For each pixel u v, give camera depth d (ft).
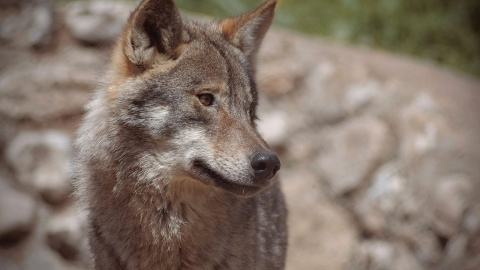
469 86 49.03
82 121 25.18
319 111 48.52
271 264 27.04
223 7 54.29
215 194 23.58
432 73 50.39
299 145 47.85
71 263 43.09
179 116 22.89
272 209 28.02
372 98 47.55
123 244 23.80
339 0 58.85
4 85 46.14
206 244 23.71
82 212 25.49
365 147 45.88
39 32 47.37
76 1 52.03
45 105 46.06
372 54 52.16
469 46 58.59
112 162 23.38
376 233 44.04
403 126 45.88
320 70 49.47
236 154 22.25
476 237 40.37
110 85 23.95
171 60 23.38
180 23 23.31
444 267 41.32
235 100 23.56
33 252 43.11
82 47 47.47
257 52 26.96
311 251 43.83
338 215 45.14
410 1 60.59
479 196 41.50
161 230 23.62
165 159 23.07
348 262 43.78
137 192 23.35
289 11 57.11
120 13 47.85
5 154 45.34
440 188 42.39
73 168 25.96
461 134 44.06
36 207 44.11
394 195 43.93
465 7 61.00
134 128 23.07
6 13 47.62
